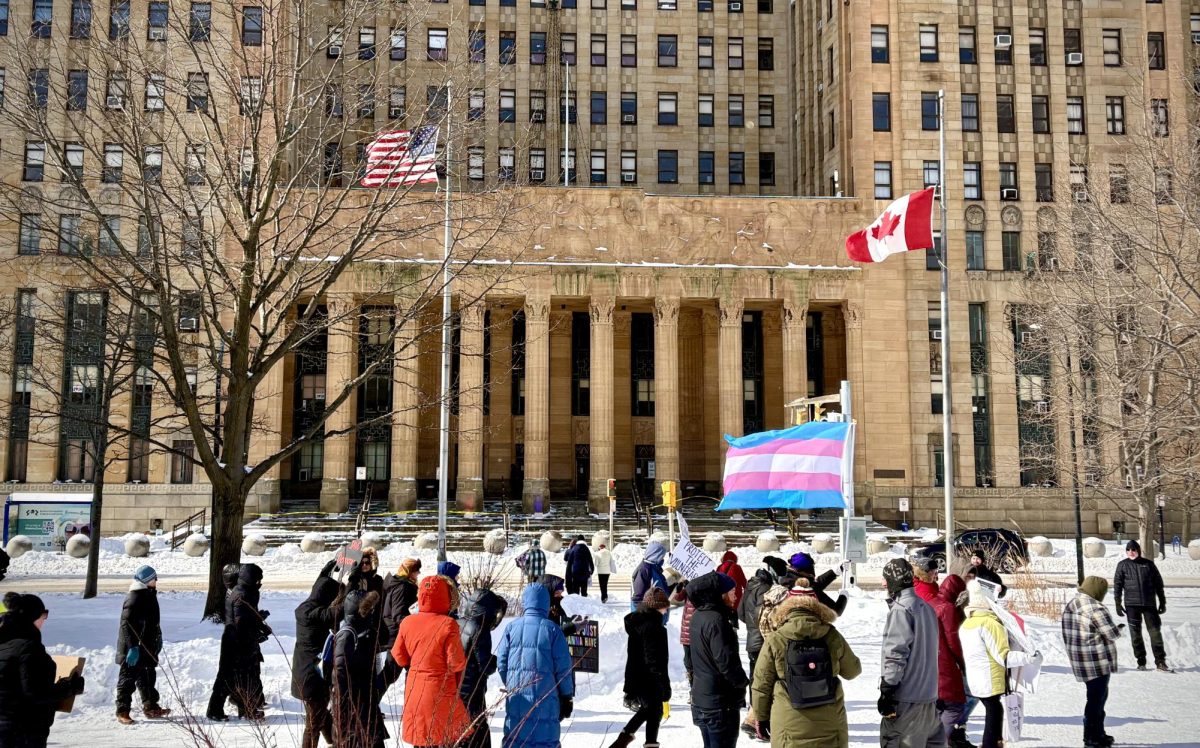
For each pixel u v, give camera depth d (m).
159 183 22.88
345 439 54.50
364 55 59.00
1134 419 35.88
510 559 38.84
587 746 11.93
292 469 62.22
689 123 68.50
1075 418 40.47
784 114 69.62
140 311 29.39
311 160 27.73
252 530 49.28
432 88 57.81
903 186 59.41
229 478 22.44
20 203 30.25
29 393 52.59
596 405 56.19
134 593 13.21
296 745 11.00
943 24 60.91
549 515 54.41
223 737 12.09
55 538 46.66
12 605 8.80
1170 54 61.16
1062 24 61.44
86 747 11.56
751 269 57.41
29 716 8.59
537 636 9.25
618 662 16.97
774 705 8.52
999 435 58.03
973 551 29.59
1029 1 61.72
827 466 21.41
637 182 67.50
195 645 17.36
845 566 28.30
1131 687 15.81
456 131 35.19
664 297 56.88
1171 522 56.75
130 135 24.86
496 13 66.94
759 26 70.31
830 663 8.38
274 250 23.72
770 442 22.19
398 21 39.75
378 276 51.72
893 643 9.12
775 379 63.94
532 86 67.00
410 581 13.39
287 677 15.91
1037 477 58.09
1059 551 46.75
